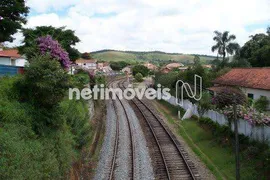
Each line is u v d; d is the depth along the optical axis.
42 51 18.77
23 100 14.56
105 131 26.94
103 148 21.83
